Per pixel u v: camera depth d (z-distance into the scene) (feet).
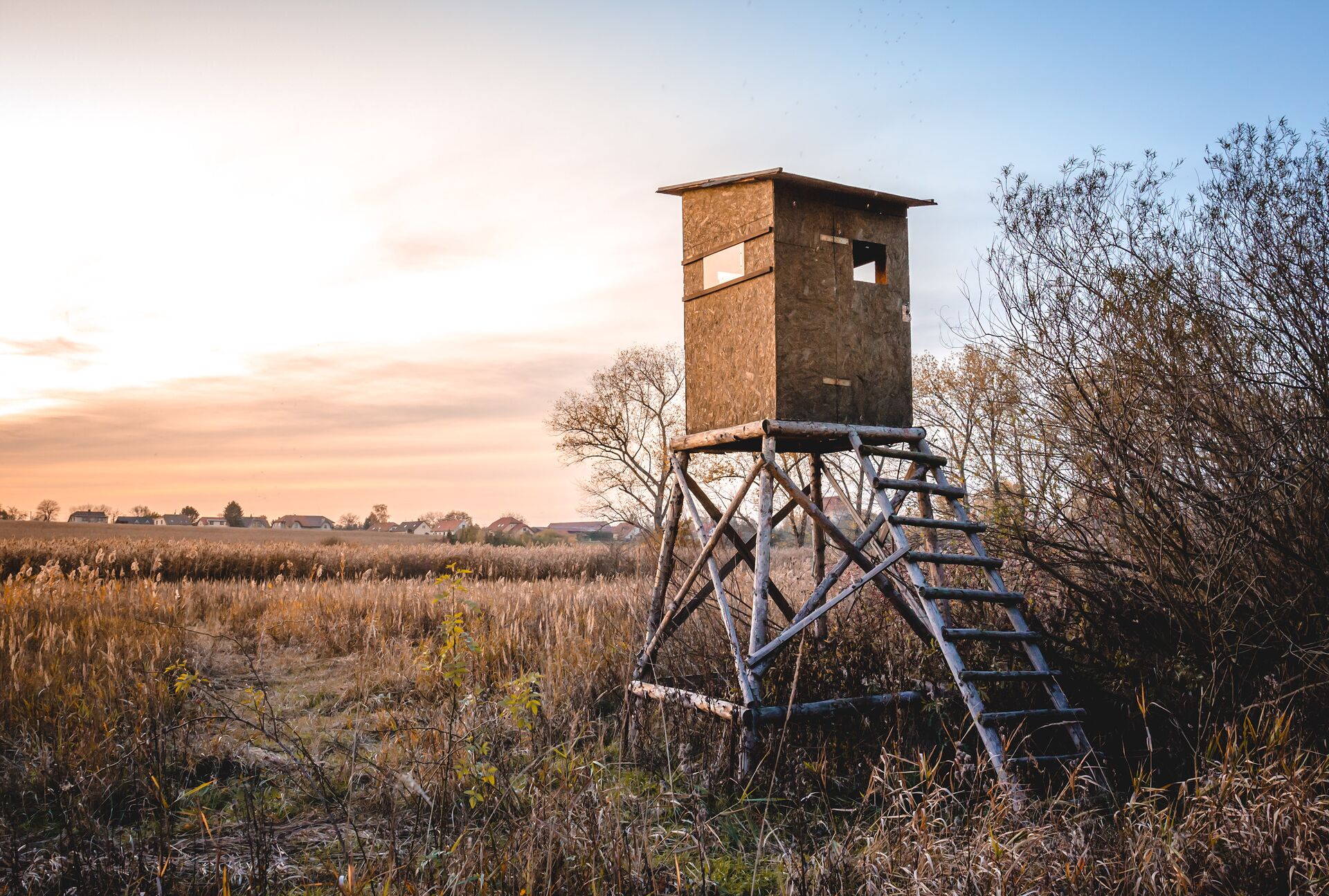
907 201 24.99
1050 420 23.34
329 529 322.75
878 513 22.59
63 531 221.66
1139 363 21.13
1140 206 22.40
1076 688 21.48
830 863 13.87
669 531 25.90
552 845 14.05
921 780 17.60
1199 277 21.04
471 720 21.01
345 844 16.47
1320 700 17.79
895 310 25.07
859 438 23.17
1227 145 21.20
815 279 23.66
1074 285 22.53
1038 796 17.47
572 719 23.11
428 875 14.40
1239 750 16.55
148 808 17.93
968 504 26.61
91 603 44.50
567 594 51.01
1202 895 13.08
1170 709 19.60
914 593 22.07
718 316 24.89
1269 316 20.03
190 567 101.60
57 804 17.89
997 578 21.49
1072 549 22.21
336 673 33.22
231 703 25.99
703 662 25.11
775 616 31.42
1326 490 18.95
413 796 18.49
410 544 176.55
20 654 28.84
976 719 18.11
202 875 14.97
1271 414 19.61
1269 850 13.58
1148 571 20.81
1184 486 19.98
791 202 23.52
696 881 14.61
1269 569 19.47
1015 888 13.05
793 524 57.98
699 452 26.35
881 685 22.20
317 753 22.06
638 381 128.36
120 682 25.50
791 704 19.11
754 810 18.01
